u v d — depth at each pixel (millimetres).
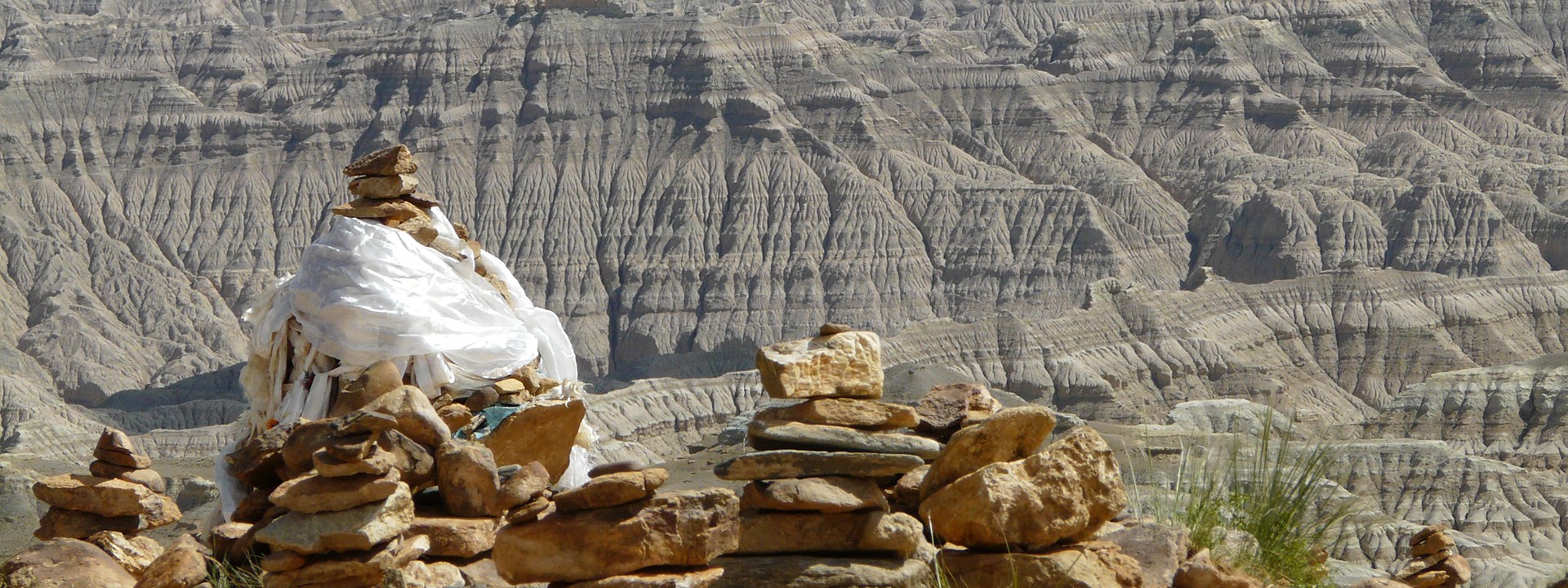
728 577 9664
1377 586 12336
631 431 111625
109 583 10805
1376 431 111062
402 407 11359
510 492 10852
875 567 9797
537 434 12656
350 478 10109
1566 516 80188
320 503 10008
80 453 100625
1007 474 10117
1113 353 169625
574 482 14109
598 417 110312
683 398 118750
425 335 12883
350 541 9914
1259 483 12625
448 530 10883
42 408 164875
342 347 12750
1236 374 171500
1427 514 78438
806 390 10305
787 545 9930
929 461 10719
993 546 10094
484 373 13172
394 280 13000
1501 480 81938
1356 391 181000
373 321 12789
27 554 10914
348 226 13258
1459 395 108125
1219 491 12578
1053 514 10094
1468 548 70812
